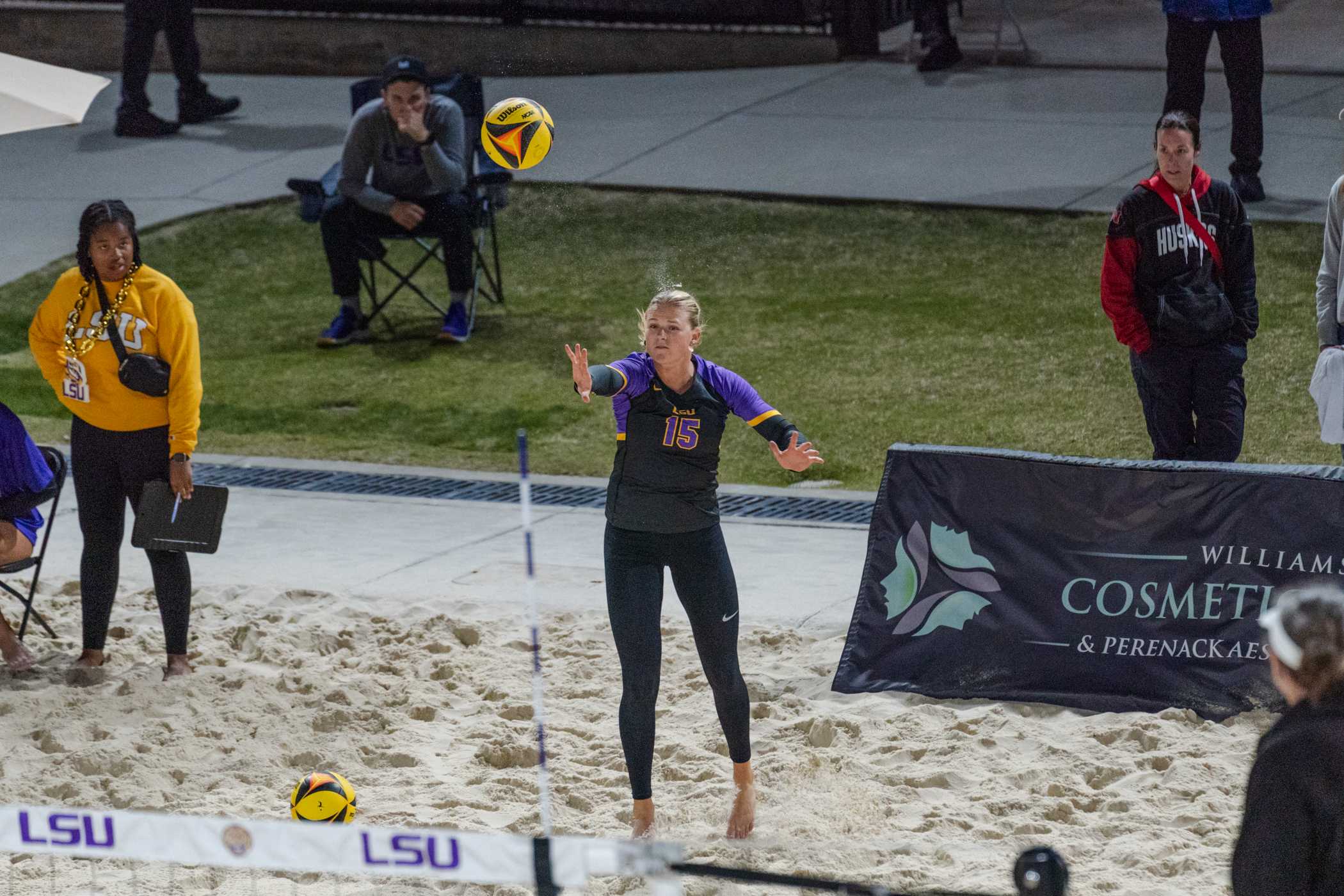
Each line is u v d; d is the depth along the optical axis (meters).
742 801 21.17
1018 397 41.53
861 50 75.06
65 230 58.09
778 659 27.38
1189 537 25.30
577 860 15.05
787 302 49.34
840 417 40.84
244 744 24.42
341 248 48.09
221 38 79.12
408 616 29.67
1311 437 37.84
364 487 37.62
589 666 27.20
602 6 76.38
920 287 49.91
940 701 25.58
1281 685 12.69
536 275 53.47
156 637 28.92
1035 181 57.53
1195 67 51.44
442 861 15.38
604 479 37.97
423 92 46.12
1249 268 28.80
